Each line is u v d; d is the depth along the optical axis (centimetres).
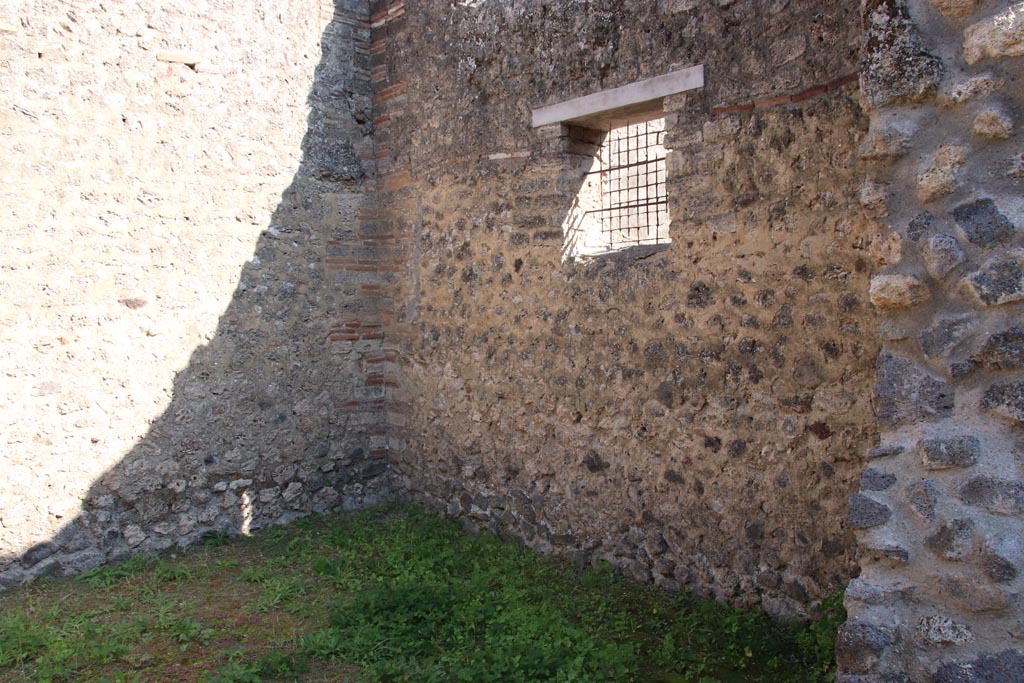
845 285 397
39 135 540
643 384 492
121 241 573
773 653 404
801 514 421
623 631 442
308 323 661
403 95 655
